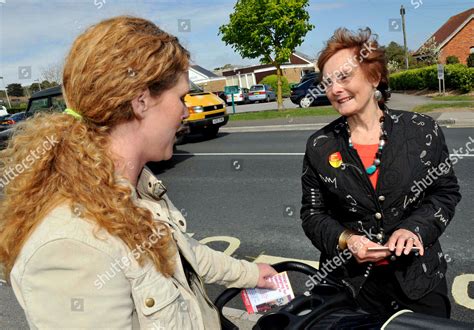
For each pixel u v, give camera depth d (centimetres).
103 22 106
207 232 478
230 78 4475
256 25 1625
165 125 112
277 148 932
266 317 151
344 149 190
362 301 199
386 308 197
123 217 99
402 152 180
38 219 96
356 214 191
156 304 103
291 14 1574
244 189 636
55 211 96
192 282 131
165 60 105
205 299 134
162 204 134
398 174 180
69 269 90
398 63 4069
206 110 1113
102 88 99
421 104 1487
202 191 646
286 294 170
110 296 94
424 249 182
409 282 183
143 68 101
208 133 1196
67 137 102
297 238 440
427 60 3319
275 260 396
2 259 101
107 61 99
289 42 1616
